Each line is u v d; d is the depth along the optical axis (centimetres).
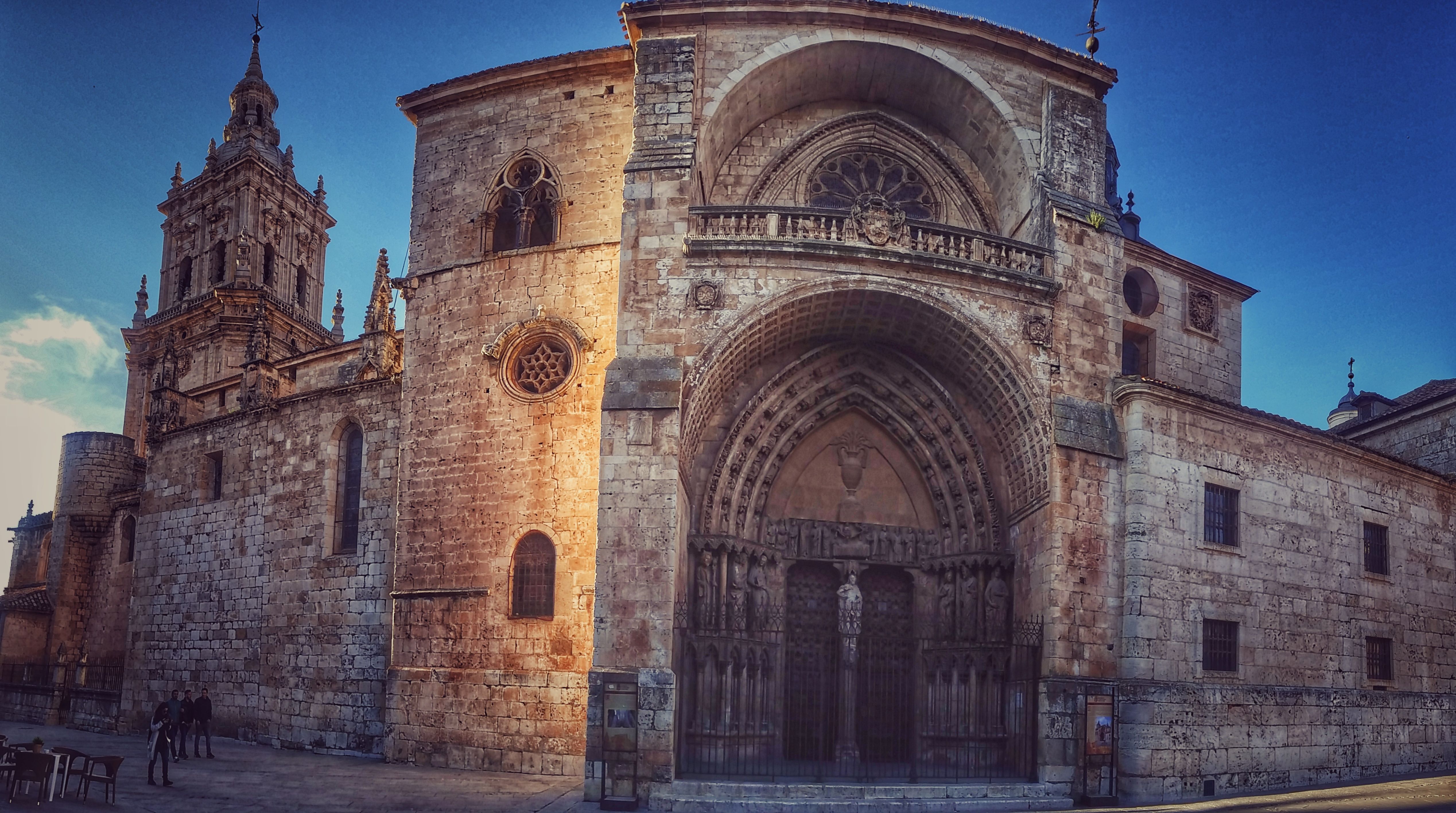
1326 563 2911
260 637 3422
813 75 2881
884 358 2858
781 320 2588
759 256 2531
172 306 6488
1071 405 2617
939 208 3031
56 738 3659
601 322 2805
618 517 2342
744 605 2688
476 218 2978
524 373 2842
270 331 5644
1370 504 3080
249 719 3391
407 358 2973
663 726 2239
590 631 2634
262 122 6750
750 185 2945
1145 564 2538
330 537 3269
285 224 6525
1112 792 2406
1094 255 2753
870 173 3066
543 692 2634
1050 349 2644
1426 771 3041
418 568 2822
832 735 2748
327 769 2641
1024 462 2686
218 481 3831
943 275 2611
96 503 4834
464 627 2736
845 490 2902
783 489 2877
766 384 2777
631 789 2212
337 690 3106
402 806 2138
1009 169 2928
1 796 2105
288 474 3456
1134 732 2447
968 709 2677
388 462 3161
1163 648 2531
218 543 3691
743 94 2772
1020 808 2283
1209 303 3469
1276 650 2742
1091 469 2581
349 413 3297
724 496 2717
